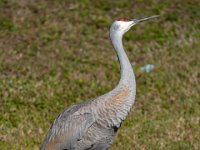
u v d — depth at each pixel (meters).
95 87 14.94
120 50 10.54
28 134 12.50
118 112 10.27
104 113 10.20
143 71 15.99
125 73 10.39
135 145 12.20
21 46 17.16
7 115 13.34
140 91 14.85
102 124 10.20
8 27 18.08
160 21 18.64
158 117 13.51
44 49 17.05
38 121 13.11
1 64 16.02
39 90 14.59
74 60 16.47
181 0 19.58
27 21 18.44
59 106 13.87
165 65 16.34
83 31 18.11
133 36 17.95
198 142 12.41
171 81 15.43
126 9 19.17
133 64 16.42
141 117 13.45
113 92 10.31
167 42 17.70
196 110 13.95
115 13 18.98
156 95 14.66
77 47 17.27
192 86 15.19
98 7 19.25
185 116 13.61
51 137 10.40
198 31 18.27
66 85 14.94
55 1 19.44
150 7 19.25
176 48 17.39
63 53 16.86
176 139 12.50
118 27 10.67
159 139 12.47
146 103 14.24
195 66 16.34
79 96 14.41
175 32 18.16
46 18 18.59
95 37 17.86
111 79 15.45
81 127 10.18
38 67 15.97
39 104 13.94
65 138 10.27
